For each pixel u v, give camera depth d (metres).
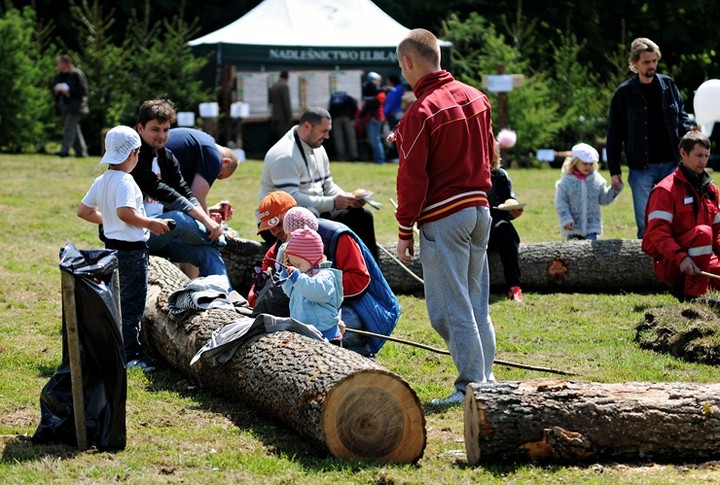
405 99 12.46
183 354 7.73
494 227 11.20
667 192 10.05
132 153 7.80
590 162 12.08
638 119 11.64
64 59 23.81
